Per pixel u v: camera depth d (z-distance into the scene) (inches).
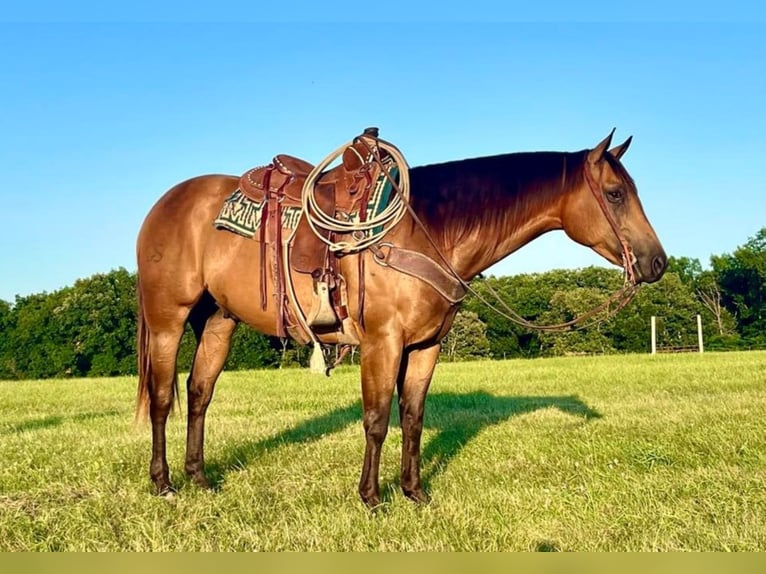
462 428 285.3
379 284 158.4
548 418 309.0
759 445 220.2
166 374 189.5
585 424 282.7
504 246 171.9
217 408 392.5
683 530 144.3
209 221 186.5
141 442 257.3
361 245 158.1
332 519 152.7
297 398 453.7
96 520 156.9
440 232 165.2
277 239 171.3
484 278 179.0
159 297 189.0
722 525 146.2
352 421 316.8
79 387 661.9
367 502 163.8
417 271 156.7
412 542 141.2
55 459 227.0
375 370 160.2
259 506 165.9
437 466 210.5
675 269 2129.7
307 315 169.6
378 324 159.5
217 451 237.1
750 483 176.6
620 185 162.9
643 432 252.4
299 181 176.9
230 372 792.9
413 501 169.9
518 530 146.9
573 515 157.5
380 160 167.0
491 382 556.7
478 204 168.1
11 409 443.5
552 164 172.2
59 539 144.2
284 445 249.0
